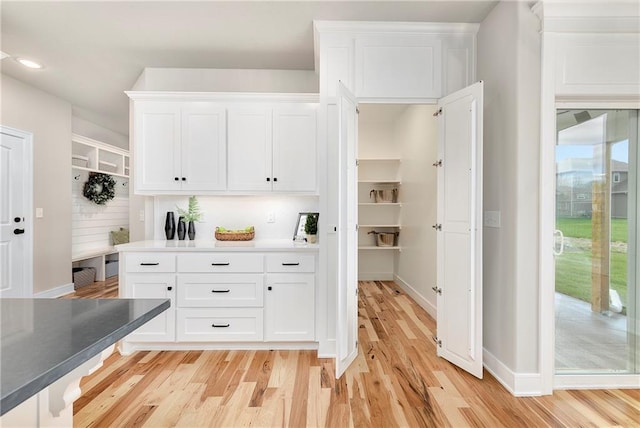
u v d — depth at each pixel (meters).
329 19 2.50
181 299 2.67
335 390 2.10
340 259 2.26
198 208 3.27
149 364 2.46
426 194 3.76
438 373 2.32
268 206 3.27
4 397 0.50
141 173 2.90
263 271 2.67
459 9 2.36
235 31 2.66
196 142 2.91
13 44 2.86
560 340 2.19
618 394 2.07
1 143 3.46
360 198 5.20
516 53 2.07
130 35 2.72
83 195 5.09
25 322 0.84
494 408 1.91
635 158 2.20
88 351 0.68
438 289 2.59
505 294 2.19
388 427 1.74
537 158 2.07
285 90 3.36
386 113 4.80
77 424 1.76
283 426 1.75
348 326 2.45
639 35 2.09
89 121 5.24
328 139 2.60
